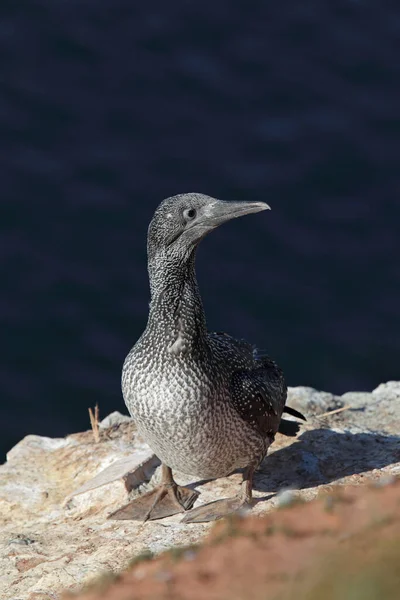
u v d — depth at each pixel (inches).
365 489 325.7
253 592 261.1
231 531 312.2
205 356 365.7
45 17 1230.9
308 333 918.4
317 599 241.8
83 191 1053.8
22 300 949.8
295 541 290.2
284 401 413.7
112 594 290.0
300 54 1206.9
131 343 920.9
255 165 1083.9
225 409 370.3
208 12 1248.2
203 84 1171.3
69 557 366.3
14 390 872.3
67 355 906.1
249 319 934.4
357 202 1043.9
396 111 1138.0
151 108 1142.3
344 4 1258.0
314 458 427.2
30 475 446.9
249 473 393.1
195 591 273.3
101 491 417.4
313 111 1143.0
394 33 1229.7
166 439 369.1
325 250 998.4
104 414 849.5
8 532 402.3
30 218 1026.1
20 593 346.6
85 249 999.6
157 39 1216.8
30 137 1103.0
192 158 1090.7
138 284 970.1
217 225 369.7
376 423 475.2
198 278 969.5
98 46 1203.9
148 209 1040.8
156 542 367.6
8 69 1169.4
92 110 1134.4
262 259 991.6
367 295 952.9
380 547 255.1
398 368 878.4
